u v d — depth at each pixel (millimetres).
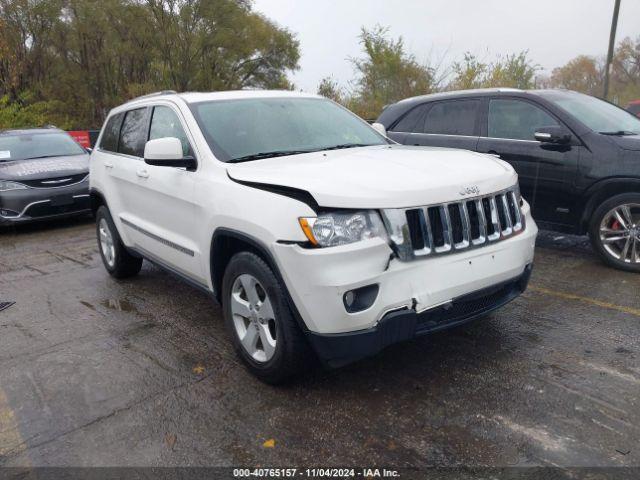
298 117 4477
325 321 2967
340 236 2943
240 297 3611
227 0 31578
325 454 2803
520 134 5977
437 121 6762
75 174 9031
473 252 3264
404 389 3371
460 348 3867
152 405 3346
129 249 5363
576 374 3447
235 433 3021
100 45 32031
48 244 7930
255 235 3223
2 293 5691
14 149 9727
